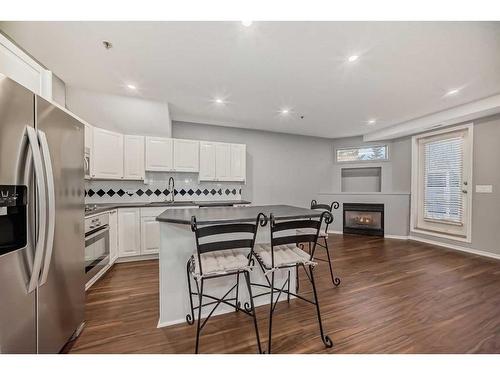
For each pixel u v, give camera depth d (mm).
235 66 2285
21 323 1061
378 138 4941
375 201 4914
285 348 1468
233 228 1364
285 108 3541
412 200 4602
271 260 1536
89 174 2885
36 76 1715
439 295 2205
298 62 2201
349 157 5641
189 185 4191
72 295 1494
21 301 1058
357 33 1771
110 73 2441
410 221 4637
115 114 3221
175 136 4250
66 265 1420
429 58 2121
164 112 3410
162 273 1722
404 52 2021
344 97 3092
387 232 4809
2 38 1428
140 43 1922
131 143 3406
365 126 4613
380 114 3816
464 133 3799
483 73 2406
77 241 1563
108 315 1866
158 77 2527
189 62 2211
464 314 1872
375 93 2953
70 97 2854
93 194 3436
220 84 2691
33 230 1090
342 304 2043
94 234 2457
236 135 4766
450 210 4016
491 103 3035
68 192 1438
